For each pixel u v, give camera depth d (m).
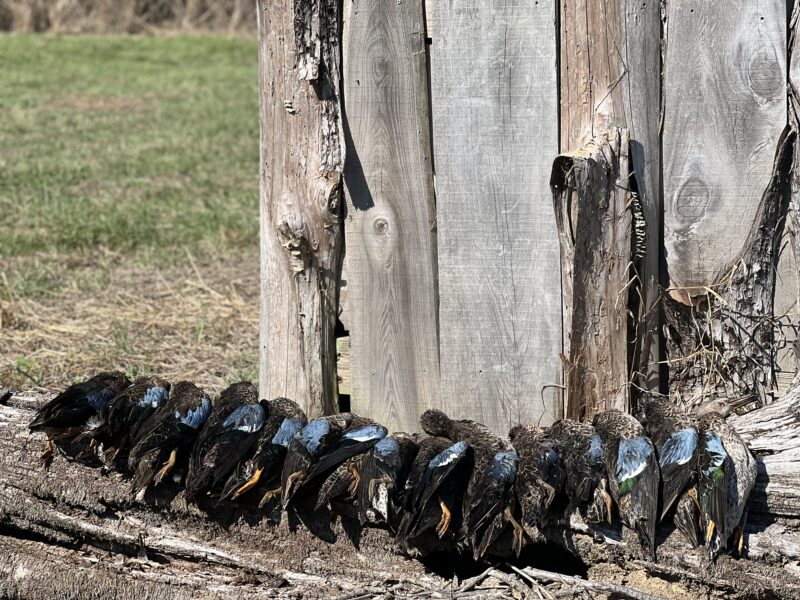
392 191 7.35
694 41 6.95
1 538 7.38
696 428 6.60
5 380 10.21
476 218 7.23
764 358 7.41
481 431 6.92
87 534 7.18
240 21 46.03
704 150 7.09
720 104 7.01
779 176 7.04
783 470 6.52
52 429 6.99
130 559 7.14
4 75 33.59
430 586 6.61
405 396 7.64
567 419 7.11
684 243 7.25
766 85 6.94
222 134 24.69
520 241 7.20
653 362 7.43
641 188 7.03
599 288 7.00
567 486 6.55
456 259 7.31
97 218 16.42
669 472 6.44
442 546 6.79
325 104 7.18
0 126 25.28
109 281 13.62
